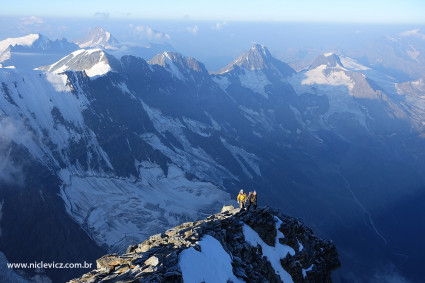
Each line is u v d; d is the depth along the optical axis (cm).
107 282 2748
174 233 3669
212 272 3153
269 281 3962
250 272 3566
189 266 2998
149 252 3177
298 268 4338
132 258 3061
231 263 3481
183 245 3262
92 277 2852
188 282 2848
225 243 3716
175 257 3006
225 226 4038
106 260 3114
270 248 4300
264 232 4381
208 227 3784
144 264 2933
